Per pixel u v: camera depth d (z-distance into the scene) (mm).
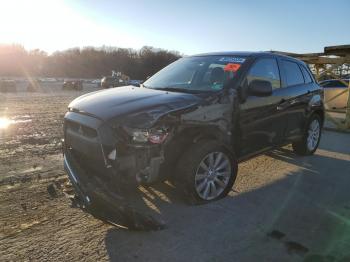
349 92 9789
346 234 3457
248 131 4523
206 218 3693
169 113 3514
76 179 3322
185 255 3031
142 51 111062
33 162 5582
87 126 3434
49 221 3557
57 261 2895
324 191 4629
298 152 6406
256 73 4688
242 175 5191
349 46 9148
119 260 2932
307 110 5977
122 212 3037
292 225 3619
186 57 5504
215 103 3980
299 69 6004
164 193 4250
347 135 9148
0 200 4000
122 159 3246
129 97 3869
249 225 3586
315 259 3012
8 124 9914
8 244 3119
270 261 2977
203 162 3838
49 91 34969
